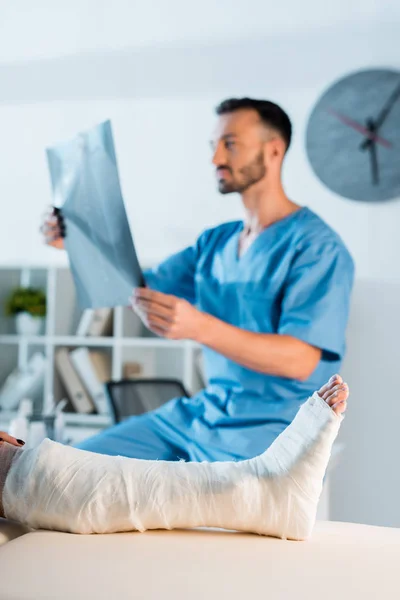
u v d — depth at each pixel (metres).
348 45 3.28
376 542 1.28
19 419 2.52
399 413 3.15
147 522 1.26
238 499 1.25
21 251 3.67
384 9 3.24
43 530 1.29
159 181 3.49
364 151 3.24
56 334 3.54
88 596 0.96
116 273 1.96
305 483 1.26
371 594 0.98
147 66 3.52
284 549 1.19
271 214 2.26
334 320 2.08
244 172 2.25
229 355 1.99
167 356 3.53
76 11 3.62
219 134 2.29
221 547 1.18
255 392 2.12
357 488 3.17
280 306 2.17
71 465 1.29
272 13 3.36
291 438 1.29
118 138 3.54
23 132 3.68
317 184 3.29
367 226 3.23
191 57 3.46
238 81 3.40
